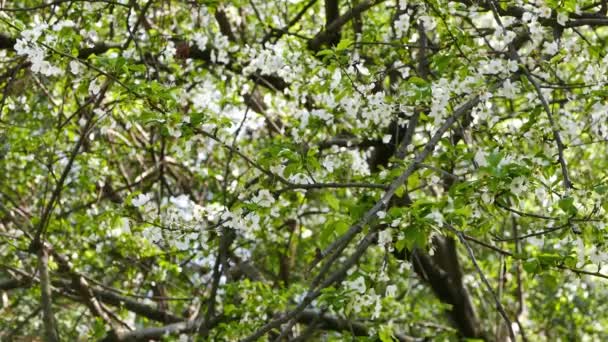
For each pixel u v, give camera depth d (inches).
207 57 268.5
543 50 174.7
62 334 359.9
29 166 306.0
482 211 152.9
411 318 310.5
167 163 326.6
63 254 290.2
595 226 139.9
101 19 255.1
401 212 131.8
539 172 149.9
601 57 174.7
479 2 180.1
